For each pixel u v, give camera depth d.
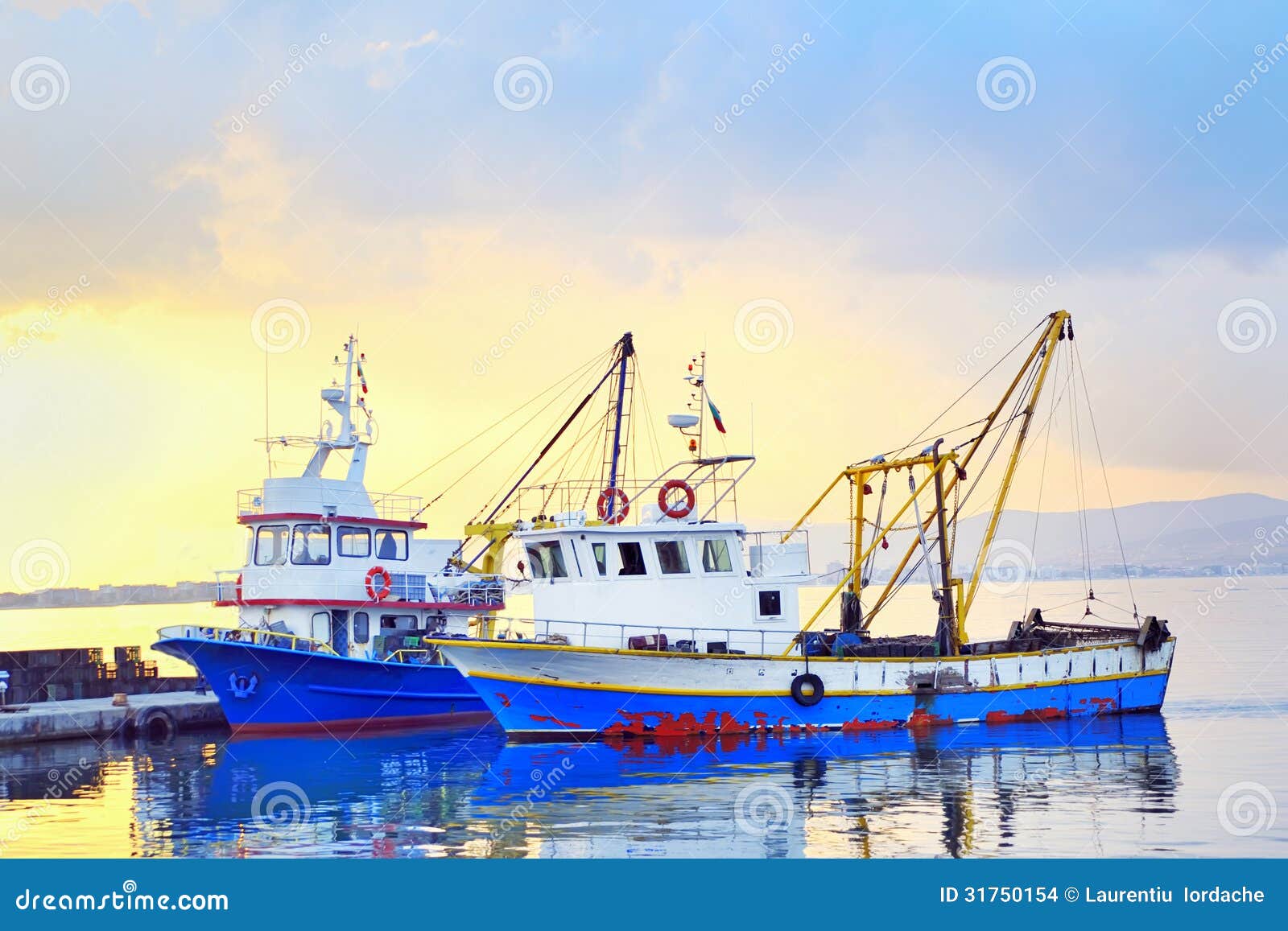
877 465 43.47
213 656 41.00
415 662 44.16
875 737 38.34
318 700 42.47
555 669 36.97
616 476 46.09
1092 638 45.47
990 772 33.56
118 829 28.86
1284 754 36.19
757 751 36.34
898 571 43.81
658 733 37.38
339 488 44.56
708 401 41.88
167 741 41.41
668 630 39.16
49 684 45.69
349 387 47.03
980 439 42.31
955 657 40.34
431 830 28.16
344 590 43.78
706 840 26.95
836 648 40.34
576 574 39.72
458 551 49.31
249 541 44.12
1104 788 31.64
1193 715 43.75
